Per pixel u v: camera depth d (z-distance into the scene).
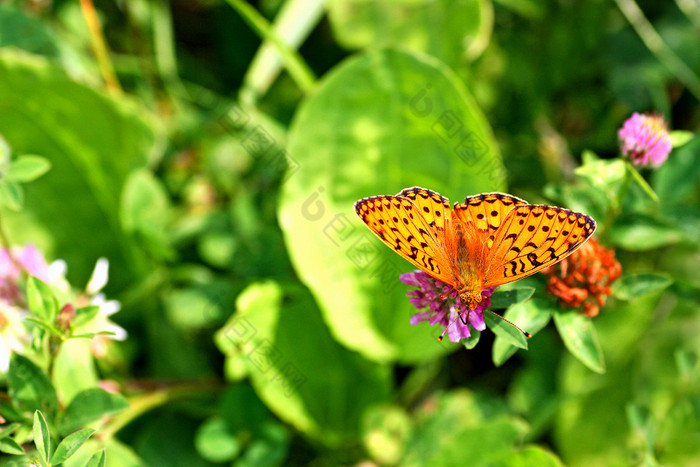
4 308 0.55
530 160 0.67
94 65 0.67
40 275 0.57
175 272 0.64
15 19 0.64
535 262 0.50
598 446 0.62
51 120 0.62
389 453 0.61
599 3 0.70
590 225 0.50
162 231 0.62
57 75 0.60
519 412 0.62
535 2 0.69
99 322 0.57
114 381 0.61
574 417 0.63
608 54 0.70
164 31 0.70
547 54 0.71
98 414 0.54
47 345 0.54
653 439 0.58
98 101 0.61
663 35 0.69
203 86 0.72
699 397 0.60
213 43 0.76
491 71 0.70
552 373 0.63
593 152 0.68
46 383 0.54
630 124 0.54
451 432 0.61
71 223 0.64
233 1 0.63
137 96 0.68
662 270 0.65
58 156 0.63
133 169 0.63
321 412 0.62
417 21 0.66
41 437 0.52
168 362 0.64
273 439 0.61
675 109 0.70
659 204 0.58
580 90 0.71
